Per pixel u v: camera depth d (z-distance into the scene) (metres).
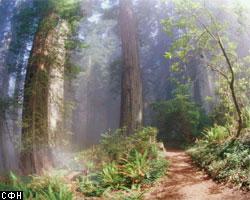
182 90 21.75
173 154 14.39
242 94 12.41
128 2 18.72
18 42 15.08
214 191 8.04
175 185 9.08
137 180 9.48
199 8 10.86
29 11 13.29
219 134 12.02
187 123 20.86
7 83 25.67
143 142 12.73
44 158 12.26
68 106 14.40
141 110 16.73
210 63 12.13
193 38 11.17
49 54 13.27
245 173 7.93
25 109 12.55
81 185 9.38
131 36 17.83
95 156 12.52
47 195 7.78
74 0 13.55
